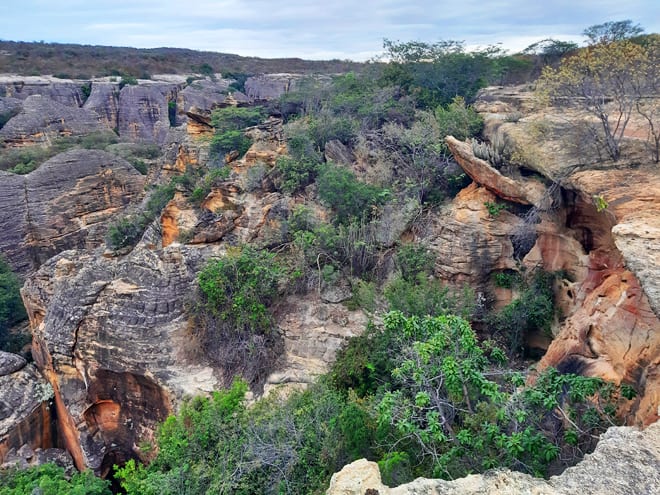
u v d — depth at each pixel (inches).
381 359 502.9
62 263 824.3
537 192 609.6
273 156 943.7
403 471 336.2
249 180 895.1
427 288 609.0
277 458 419.2
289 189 860.6
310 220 789.9
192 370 629.6
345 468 257.1
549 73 642.2
